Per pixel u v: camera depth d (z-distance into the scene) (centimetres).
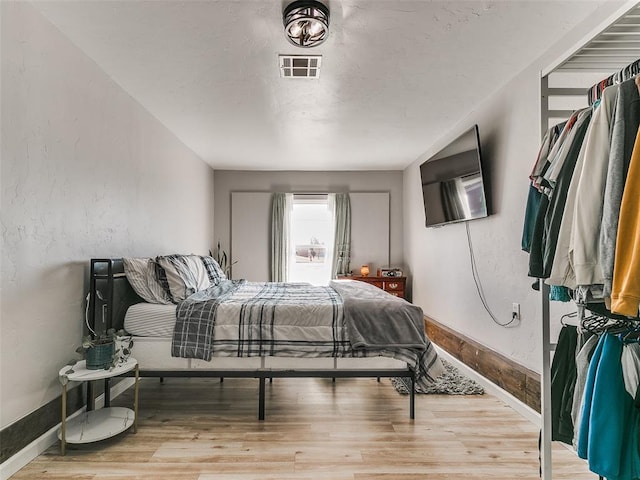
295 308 256
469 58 250
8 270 184
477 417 251
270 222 600
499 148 301
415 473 185
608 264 112
